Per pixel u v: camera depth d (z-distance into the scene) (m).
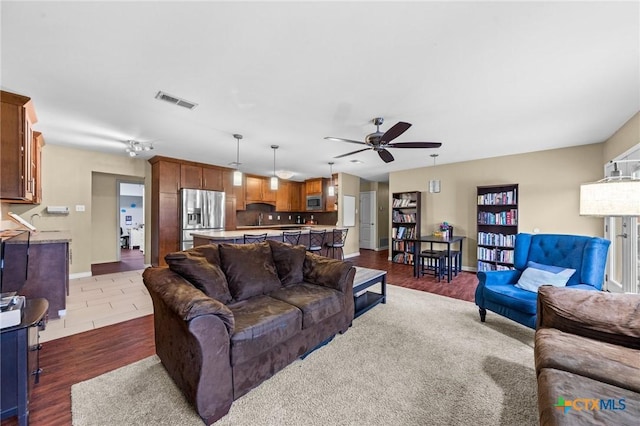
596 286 2.36
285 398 1.67
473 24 1.59
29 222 4.18
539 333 1.66
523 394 1.71
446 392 1.73
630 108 2.79
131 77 2.19
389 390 1.75
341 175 6.85
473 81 2.25
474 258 5.32
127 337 2.46
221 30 1.65
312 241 4.98
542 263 2.78
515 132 3.55
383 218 8.89
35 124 3.21
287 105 2.71
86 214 4.68
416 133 3.59
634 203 1.72
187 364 1.54
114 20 1.55
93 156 4.76
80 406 1.57
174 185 5.29
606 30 1.63
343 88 2.37
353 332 2.58
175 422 1.47
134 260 6.40
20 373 1.37
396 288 4.10
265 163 5.71
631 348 1.44
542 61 1.96
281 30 1.65
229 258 2.36
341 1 1.42
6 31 1.63
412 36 1.70
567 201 4.32
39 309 1.57
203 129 3.44
